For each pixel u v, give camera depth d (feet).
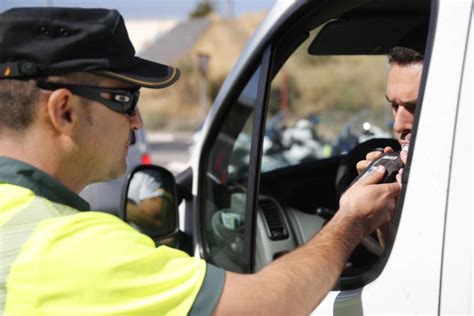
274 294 5.19
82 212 5.15
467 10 5.57
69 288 4.82
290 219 9.56
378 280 5.92
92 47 5.16
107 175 5.58
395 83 6.93
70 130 5.21
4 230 4.92
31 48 5.04
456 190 5.33
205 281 5.13
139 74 5.39
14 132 5.17
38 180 5.13
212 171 9.32
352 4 7.52
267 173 10.19
